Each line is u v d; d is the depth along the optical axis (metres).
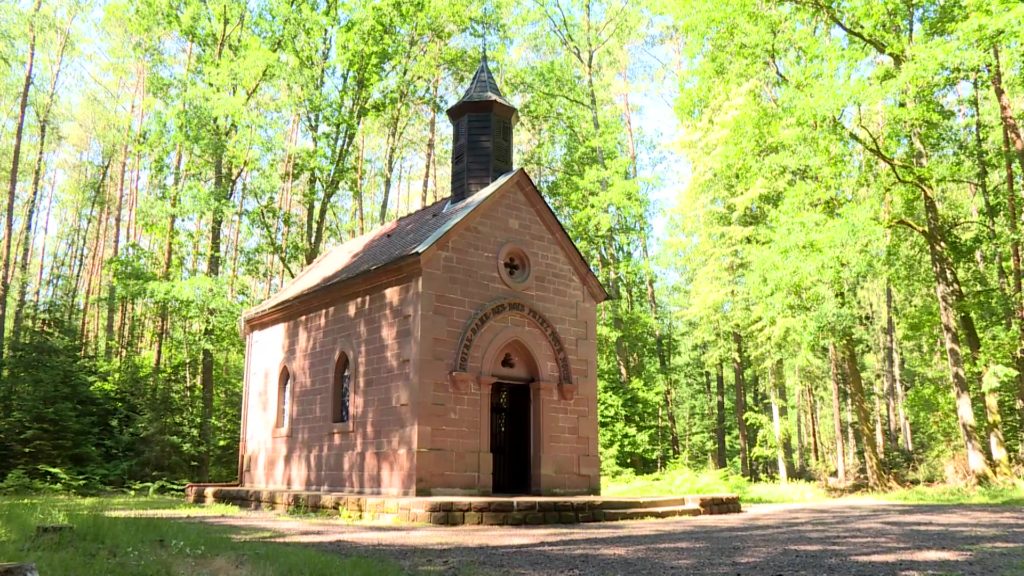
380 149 45.41
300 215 40.34
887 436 49.22
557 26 35.91
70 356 28.78
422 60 32.78
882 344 44.41
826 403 57.41
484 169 20.81
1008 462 24.67
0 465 24.52
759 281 25.86
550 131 38.06
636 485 23.05
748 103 25.55
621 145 37.12
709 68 26.56
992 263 32.59
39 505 13.42
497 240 18.67
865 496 25.06
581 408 19.47
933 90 23.69
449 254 17.61
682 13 26.14
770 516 15.75
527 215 19.53
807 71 23.52
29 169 50.50
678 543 9.91
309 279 24.09
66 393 26.94
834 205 25.20
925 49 20.95
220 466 32.12
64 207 58.47
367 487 17.50
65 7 42.38
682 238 31.56
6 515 9.90
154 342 42.59
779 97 24.48
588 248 36.34
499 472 19.38
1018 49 19.62
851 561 7.85
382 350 17.86
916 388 33.56
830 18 24.41
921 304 33.22
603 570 7.32
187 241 32.91
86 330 48.78
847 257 23.02
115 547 7.96
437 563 7.89
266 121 29.11
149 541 8.51
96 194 52.62
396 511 14.18
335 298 19.98
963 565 7.48
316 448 19.77
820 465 40.09
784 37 24.52
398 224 23.67
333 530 12.13
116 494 24.23
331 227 41.81
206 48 32.09
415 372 16.61
